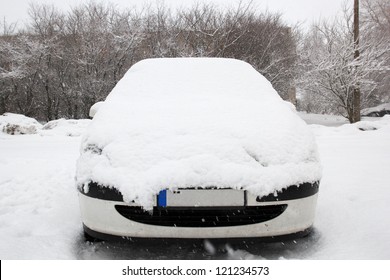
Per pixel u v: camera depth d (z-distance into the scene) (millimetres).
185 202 2275
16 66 19109
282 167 2441
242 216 2352
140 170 2377
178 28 18344
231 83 3516
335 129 10469
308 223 2490
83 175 2500
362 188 4098
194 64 3773
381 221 3090
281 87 18078
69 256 2543
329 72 15875
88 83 17750
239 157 2445
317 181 2570
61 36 19391
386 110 21125
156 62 3834
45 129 12430
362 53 15773
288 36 18703
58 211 3494
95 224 2422
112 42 18406
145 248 2707
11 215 3422
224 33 17188
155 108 3059
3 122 12625
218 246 2699
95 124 2896
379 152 6480
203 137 2600
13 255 2523
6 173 5035
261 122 2844
